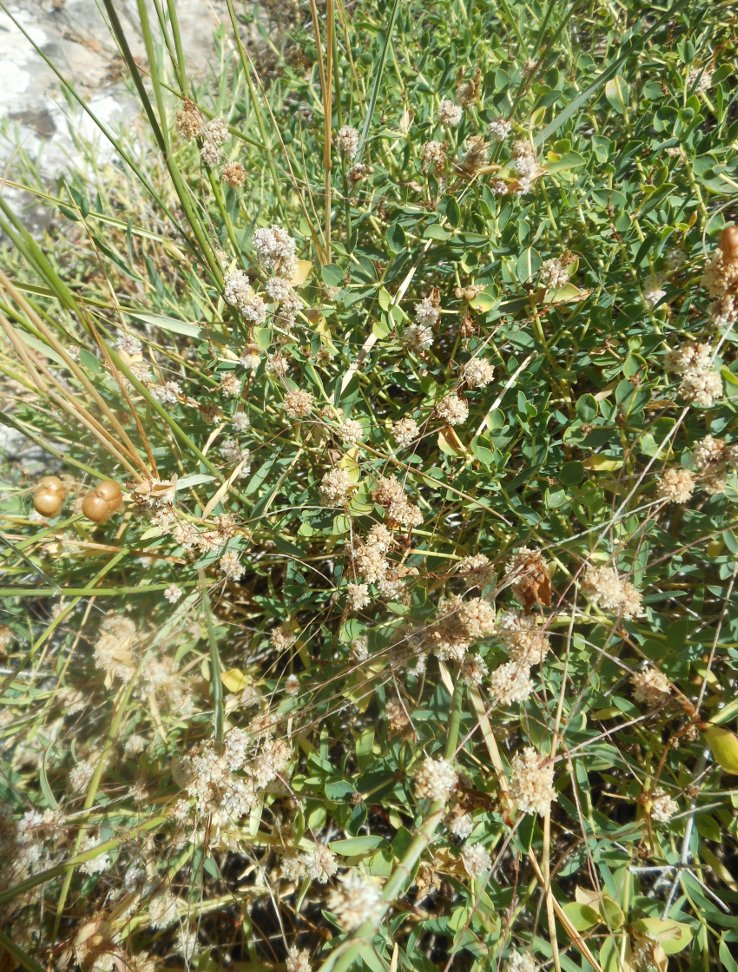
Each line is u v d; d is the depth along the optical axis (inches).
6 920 7.8
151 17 18.1
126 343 9.5
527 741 8.6
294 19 16.9
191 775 7.8
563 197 9.5
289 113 15.4
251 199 13.1
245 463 9.4
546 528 8.5
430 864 7.2
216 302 10.7
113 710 9.2
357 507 8.8
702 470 7.6
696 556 8.1
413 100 12.4
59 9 18.3
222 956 8.4
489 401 9.7
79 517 9.6
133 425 9.7
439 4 12.7
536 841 7.6
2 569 8.8
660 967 6.4
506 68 11.0
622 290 9.3
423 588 8.3
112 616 9.8
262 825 9.1
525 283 9.2
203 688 9.3
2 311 6.1
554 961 6.3
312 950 8.9
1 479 11.8
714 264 7.1
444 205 9.0
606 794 7.9
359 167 9.8
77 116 17.0
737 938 6.6
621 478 8.5
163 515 8.0
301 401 8.6
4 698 9.4
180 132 8.4
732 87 11.7
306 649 9.6
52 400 6.6
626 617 7.3
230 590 10.8
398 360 10.5
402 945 8.3
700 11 10.5
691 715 7.0
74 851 8.1
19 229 5.4
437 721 7.6
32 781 9.9
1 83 17.1
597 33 12.6
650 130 10.1
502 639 7.6
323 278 9.1
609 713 8.0
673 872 7.5
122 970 7.5
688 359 7.5
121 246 14.3
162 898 7.9
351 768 9.5
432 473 9.3
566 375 9.3
